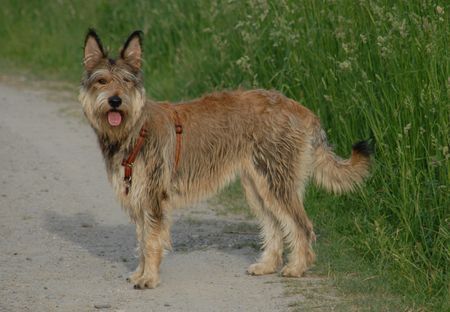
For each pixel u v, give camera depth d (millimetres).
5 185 16453
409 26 12430
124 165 11125
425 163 11883
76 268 12094
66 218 14602
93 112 11062
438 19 11992
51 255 12688
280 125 11633
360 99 12891
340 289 10875
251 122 11695
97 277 11695
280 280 11469
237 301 10656
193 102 11852
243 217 14539
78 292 11078
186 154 11562
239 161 11820
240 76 17250
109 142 11188
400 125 12055
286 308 10359
